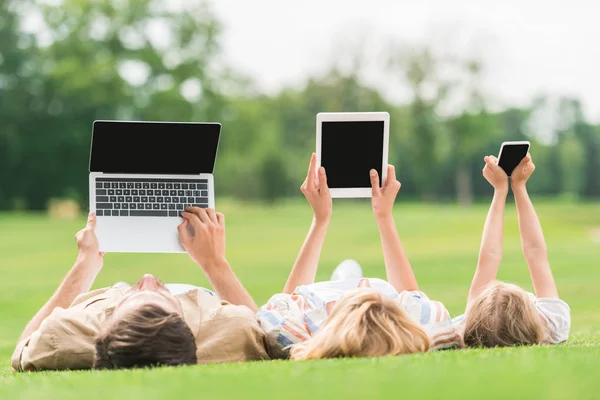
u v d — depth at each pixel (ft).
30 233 106.52
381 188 15.05
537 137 246.27
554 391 7.28
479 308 12.32
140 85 162.61
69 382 8.75
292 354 11.01
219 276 14.15
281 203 211.00
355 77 198.29
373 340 10.19
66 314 11.51
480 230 105.19
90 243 14.03
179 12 163.32
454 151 204.13
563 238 96.78
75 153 163.32
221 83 165.89
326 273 60.13
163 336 10.04
